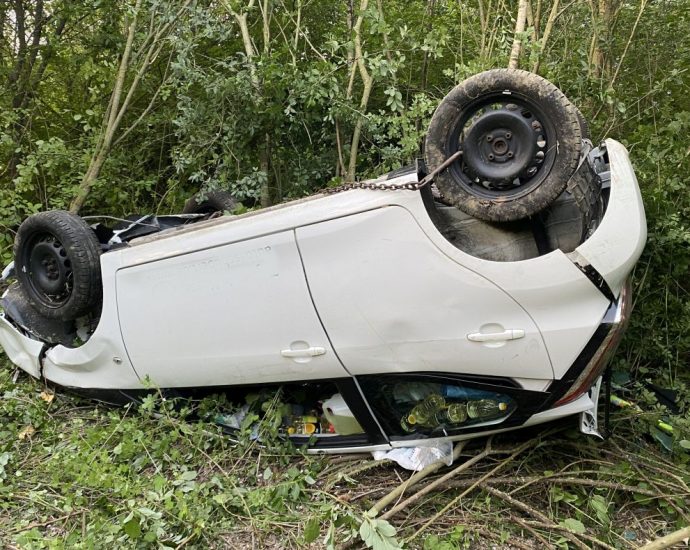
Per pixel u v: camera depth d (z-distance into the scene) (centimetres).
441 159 243
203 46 601
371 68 428
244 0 511
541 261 233
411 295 249
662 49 517
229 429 317
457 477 270
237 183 468
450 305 246
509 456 273
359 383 272
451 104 241
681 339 354
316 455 293
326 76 432
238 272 281
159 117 622
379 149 462
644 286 354
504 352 243
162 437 305
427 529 242
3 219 533
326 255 261
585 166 243
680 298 366
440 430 271
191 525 240
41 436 336
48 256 357
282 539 242
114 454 296
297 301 269
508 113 231
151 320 309
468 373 252
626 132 469
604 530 233
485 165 238
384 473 282
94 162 570
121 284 318
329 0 589
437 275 245
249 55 456
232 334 287
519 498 258
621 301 238
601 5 484
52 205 593
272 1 493
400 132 491
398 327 254
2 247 525
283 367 281
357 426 288
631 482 260
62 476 284
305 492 268
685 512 241
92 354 341
